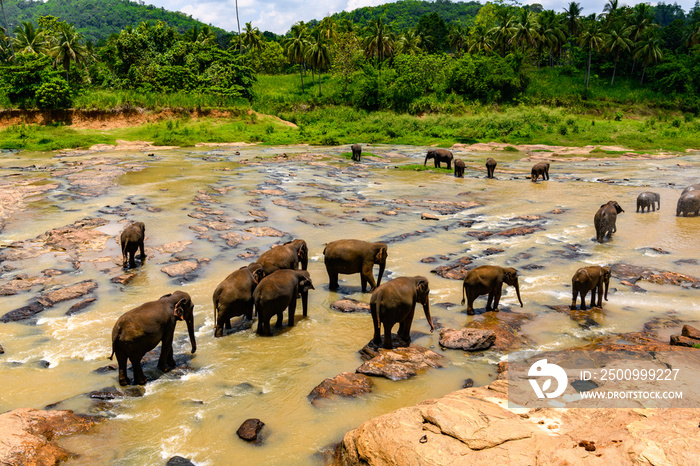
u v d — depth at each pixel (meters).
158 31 62.16
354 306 10.38
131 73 56.62
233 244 14.88
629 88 73.12
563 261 13.47
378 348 8.46
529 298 10.97
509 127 51.94
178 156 35.69
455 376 7.53
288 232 16.41
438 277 12.27
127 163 31.36
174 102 49.19
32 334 9.05
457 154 41.03
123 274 12.24
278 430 6.24
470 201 21.61
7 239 15.19
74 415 6.36
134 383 7.36
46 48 62.12
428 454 4.52
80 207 19.45
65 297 10.71
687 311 10.05
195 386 7.35
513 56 68.12
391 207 20.42
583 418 5.15
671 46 92.06
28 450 5.40
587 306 10.45
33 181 24.66
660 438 4.26
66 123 44.06
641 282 11.84
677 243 15.10
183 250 14.27
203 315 10.02
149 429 6.27
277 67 90.75
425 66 66.56
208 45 64.56
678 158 38.06
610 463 4.04
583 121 58.44
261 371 7.81
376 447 4.92
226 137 45.91
